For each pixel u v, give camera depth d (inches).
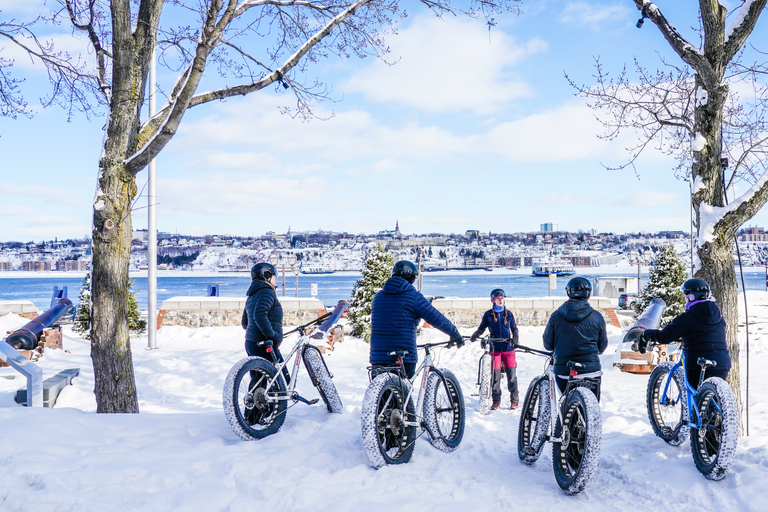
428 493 175.2
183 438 217.6
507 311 346.9
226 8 256.2
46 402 335.9
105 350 261.4
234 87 293.0
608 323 836.6
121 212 265.7
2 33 319.3
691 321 205.0
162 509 157.4
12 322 640.4
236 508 156.6
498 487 184.5
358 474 185.5
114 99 263.0
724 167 271.4
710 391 184.9
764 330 694.5
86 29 297.9
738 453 192.5
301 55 304.3
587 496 176.9
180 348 669.9
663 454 207.2
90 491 165.2
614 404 348.8
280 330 246.2
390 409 203.9
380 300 223.5
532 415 221.0
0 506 154.4
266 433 220.1
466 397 390.6
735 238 264.5
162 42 330.3
